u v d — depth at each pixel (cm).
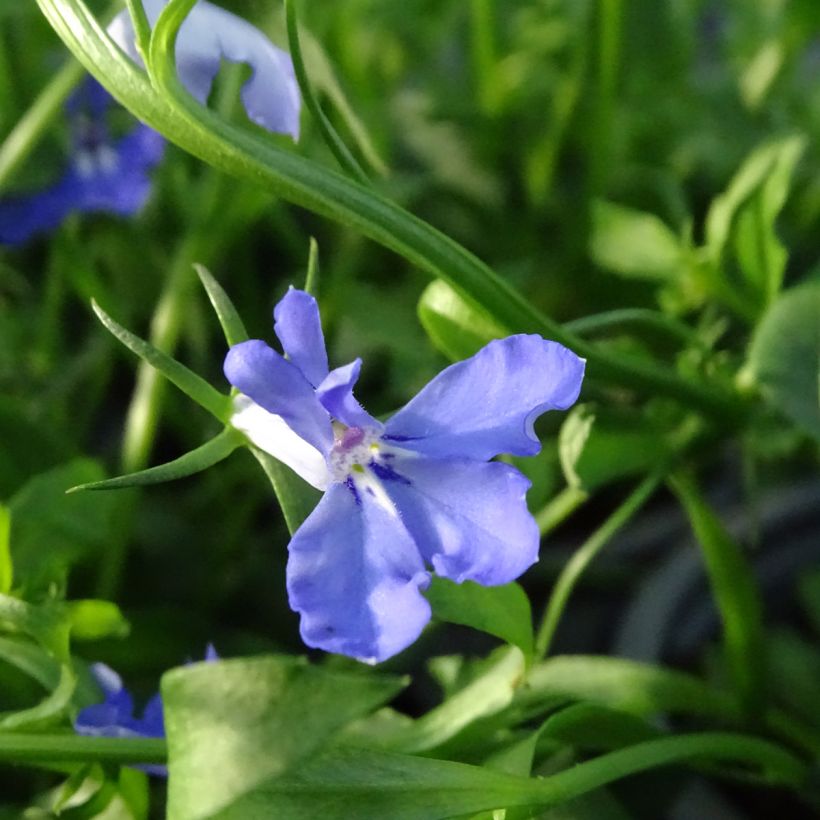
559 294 21
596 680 13
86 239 20
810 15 20
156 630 15
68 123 18
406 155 22
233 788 11
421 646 18
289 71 13
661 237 16
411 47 24
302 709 11
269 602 18
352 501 11
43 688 13
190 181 20
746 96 22
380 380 20
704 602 17
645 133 22
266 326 21
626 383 14
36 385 19
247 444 11
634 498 14
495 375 11
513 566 11
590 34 19
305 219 22
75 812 12
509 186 23
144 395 15
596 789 13
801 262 21
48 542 14
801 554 18
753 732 14
